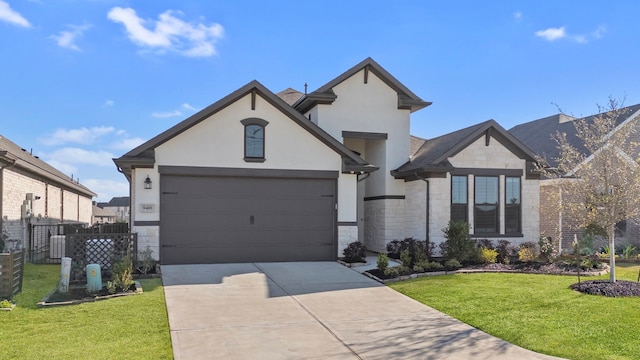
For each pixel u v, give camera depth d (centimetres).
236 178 1427
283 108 1452
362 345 687
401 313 870
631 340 699
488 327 775
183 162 1380
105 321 778
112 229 1722
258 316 832
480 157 1631
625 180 1056
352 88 1762
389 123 1783
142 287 1060
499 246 1550
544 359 634
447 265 1375
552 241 1733
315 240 1479
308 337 720
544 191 1752
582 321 796
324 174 1489
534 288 1070
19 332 714
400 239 1739
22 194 1708
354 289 1073
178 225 1374
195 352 644
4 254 926
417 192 1648
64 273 993
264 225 1442
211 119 1410
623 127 1113
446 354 653
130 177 1524
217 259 1398
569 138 2105
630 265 1523
